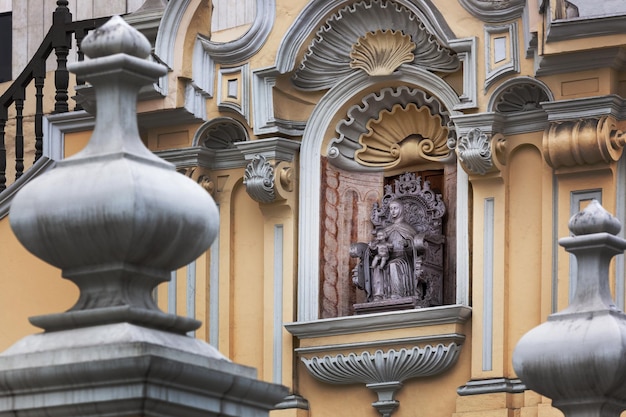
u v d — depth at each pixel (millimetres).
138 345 10500
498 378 21266
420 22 22125
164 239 10875
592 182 21031
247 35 23078
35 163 24609
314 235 22750
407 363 21766
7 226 24750
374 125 22953
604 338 14609
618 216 20906
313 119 22891
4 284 24609
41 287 24406
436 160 22484
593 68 20859
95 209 10703
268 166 22812
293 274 22875
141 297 11133
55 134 24703
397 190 22703
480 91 21594
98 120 11312
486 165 21438
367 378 22094
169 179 10977
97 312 10883
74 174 10898
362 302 22672
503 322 21375
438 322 21578
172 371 10430
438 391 21766
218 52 23250
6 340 24453
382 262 22328
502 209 21562
